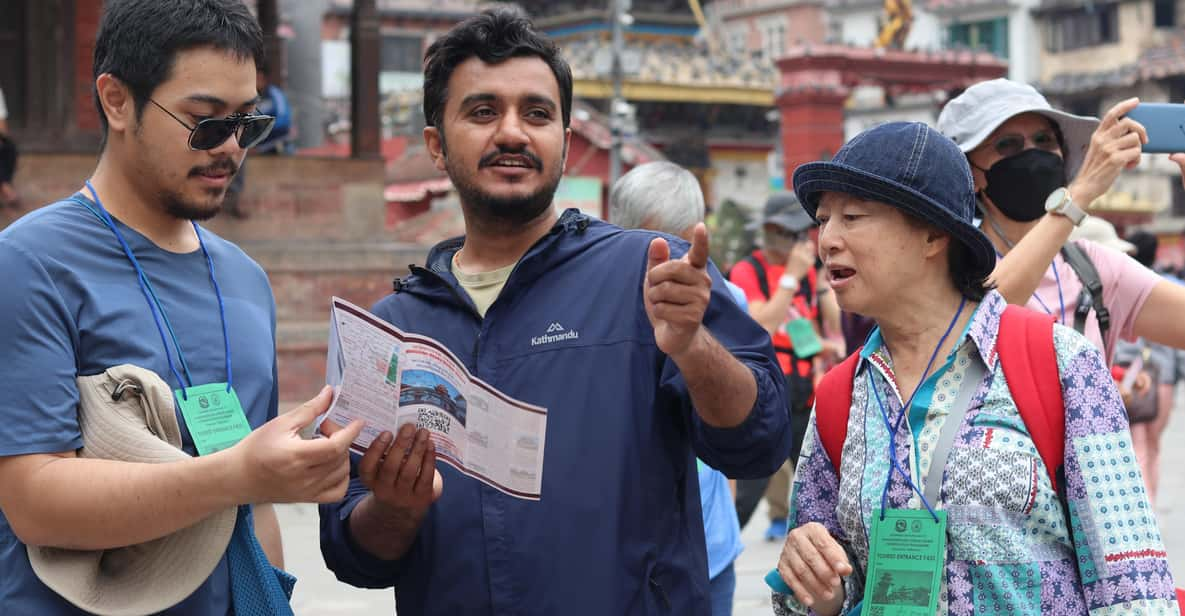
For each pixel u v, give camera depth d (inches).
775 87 1600.6
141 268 113.3
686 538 118.6
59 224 110.4
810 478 118.6
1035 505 105.5
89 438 106.0
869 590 107.1
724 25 2363.4
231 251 123.3
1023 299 140.8
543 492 114.0
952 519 106.1
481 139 118.7
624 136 1045.2
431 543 117.0
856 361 116.8
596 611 112.0
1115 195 1999.3
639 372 116.3
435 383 105.7
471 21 120.0
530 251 119.1
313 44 1171.3
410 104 1632.6
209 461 99.7
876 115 2201.0
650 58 1573.6
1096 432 105.5
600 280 119.2
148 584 106.8
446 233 1104.2
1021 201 154.9
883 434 111.6
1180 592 117.7
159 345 111.9
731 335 117.3
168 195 112.7
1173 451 542.0
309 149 1274.6
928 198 107.6
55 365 105.1
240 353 117.3
